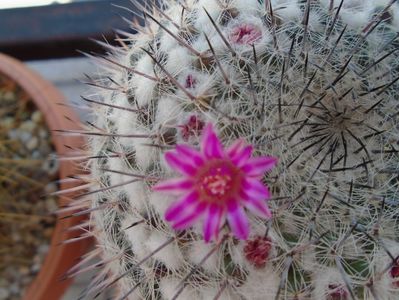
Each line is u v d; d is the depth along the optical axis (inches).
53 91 5.6
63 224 5.1
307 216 3.3
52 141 5.7
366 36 3.5
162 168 3.5
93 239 5.5
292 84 3.4
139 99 3.8
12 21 6.1
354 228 3.2
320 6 3.7
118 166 3.8
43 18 6.1
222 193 2.9
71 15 6.0
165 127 3.5
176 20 4.0
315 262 3.3
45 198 5.6
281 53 3.5
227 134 3.4
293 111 3.4
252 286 3.3
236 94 3.4
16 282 5.5
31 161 5.6
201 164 2.9
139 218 3.7
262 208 2.9
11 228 5.6
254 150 3.3
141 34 4.4
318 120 3.4
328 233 3.3
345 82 3.4
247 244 3.3
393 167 3.3
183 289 3.5
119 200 3.8
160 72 3.7
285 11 3.6
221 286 3.4
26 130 5.7
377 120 3.4
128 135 3.7
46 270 5.1
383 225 3.3
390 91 3.4
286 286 3.3
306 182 3.3
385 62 3.5
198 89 3.5
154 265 3.7
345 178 3.3
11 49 6.1
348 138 3.3
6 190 5.6
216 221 2.9
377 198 3.3
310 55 3.5
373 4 3.7
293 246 3.3
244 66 3.5
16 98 5.8
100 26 6.0
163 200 3.5
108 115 4.2
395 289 3.3
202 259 3.4
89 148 4.5
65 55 6.3
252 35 3.6
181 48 3.7
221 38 3.6
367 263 3.3
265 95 3.4
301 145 3.3
